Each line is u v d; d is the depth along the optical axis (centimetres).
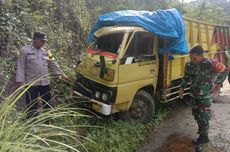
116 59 581
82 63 658
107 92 580
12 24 668
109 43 648
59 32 883
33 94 519
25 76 517
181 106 843
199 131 552
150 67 652
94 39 693
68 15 997
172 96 768
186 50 683
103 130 555
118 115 636
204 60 520
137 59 617
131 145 538
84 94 636
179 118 736
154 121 680
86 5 1255
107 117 628
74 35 969
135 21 633
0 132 287
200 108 534
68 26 977
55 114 363
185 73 553
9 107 304
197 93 530
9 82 583
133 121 636
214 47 980
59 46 841
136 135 578
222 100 920
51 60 564
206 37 909
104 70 585
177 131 645
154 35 665
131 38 616
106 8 1331
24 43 683
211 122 695
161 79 689
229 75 1095
